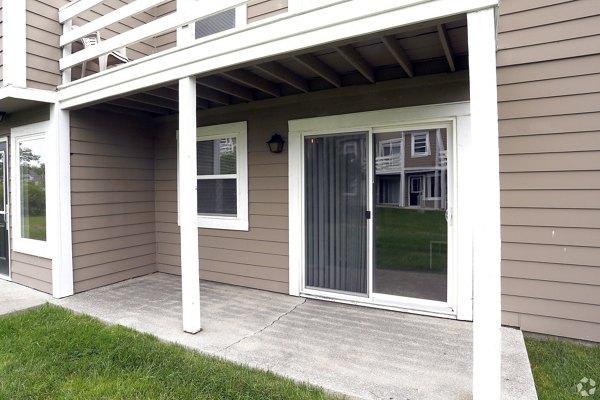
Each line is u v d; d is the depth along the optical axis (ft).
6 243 16.47
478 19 6.66
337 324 11.05
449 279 11.46
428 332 10.39
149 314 11.93
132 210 16.58
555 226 9.96
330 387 7.57
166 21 10.69
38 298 13.65
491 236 6.59
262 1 14.07
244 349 9.34
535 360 9.00
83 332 10.42
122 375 8.26
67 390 7.70
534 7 9.96
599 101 9.38
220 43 9.53
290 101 13.71
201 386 7.77
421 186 11.82
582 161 9.62
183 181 10.32
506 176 10.44
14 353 9.24
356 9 7.72
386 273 12.40
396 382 7.76
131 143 16.55
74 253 14.25
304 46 8.41
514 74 10.25
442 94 11.23
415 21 7.17
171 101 15.12
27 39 13.05
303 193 13.75
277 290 14.33
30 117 14.80
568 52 9.66
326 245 13.39
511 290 10.52
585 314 9.73
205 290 14.66
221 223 15.60
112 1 16.14
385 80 11.91
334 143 13.16
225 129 15.29
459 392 7.39
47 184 14.02
